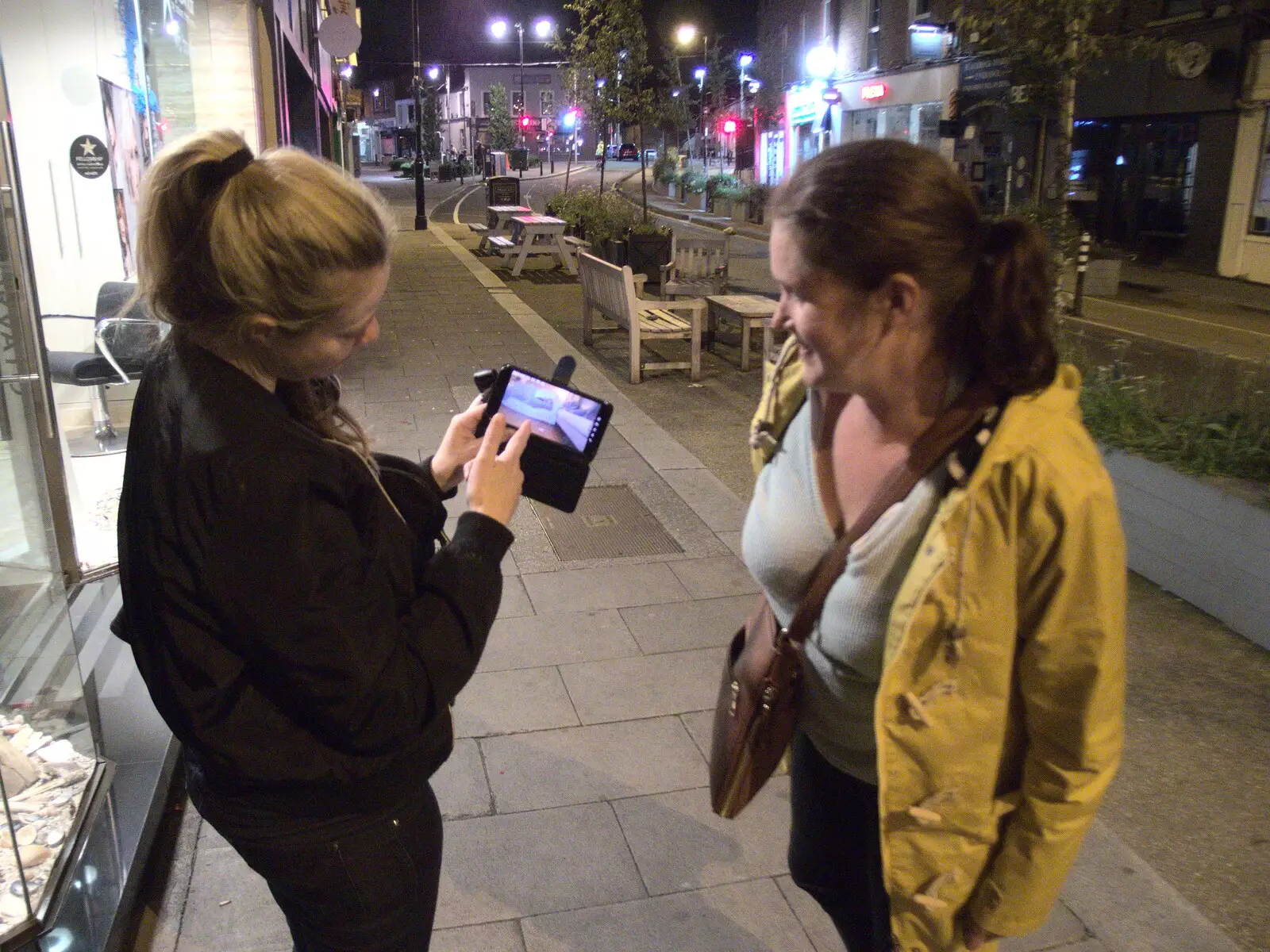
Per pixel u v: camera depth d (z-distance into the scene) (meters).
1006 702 1.33
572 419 1.78
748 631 1.76
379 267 1.24
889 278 1.25
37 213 5.32
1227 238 16.62
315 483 1.22
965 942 1.46
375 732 1.26
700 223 28.72
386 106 95.88
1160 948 2.43
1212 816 3.00
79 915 2.30
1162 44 11.85
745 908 2.54
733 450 6.39
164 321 1.27
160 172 1.21
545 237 15.58
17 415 2.97
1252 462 4.37
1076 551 1.23
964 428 1.31
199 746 1.30
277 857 1.40
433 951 2.39
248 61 8.33
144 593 1.27
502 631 3.92
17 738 2.53
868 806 1.64
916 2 23.80
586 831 2.80
